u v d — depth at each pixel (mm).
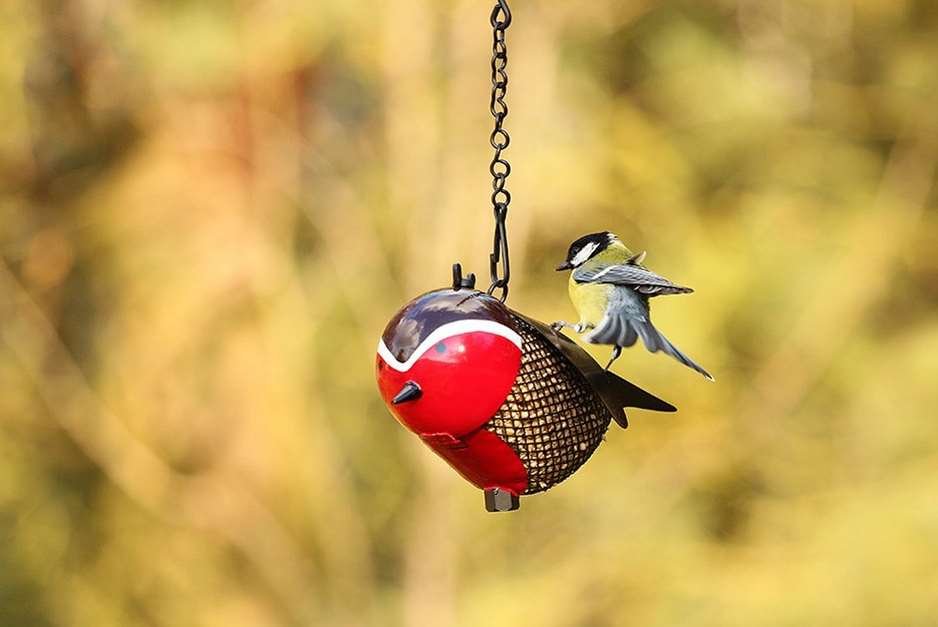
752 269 13453
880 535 13016
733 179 14086
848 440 13688
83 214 13219
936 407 13617
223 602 13570
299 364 13031
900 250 14250
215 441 13219
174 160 13008
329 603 13531
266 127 13133
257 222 13102
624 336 6168
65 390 13500
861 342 13852
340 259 13344
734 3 14797
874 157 14766
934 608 12664
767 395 13625
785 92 14672
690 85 13812
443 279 12773
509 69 12875
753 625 12727
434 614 13195
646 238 13250
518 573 13312
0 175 13508
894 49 14977
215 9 13125
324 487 13312
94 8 13242
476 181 12797
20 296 13578
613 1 13297
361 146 13484
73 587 13812
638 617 12945
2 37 13289
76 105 13383
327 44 13148
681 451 13414
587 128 13148
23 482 13859
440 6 12945
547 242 12938
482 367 5766
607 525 13383
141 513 13672
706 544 13336
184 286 12891
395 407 5875
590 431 6109
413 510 13438
